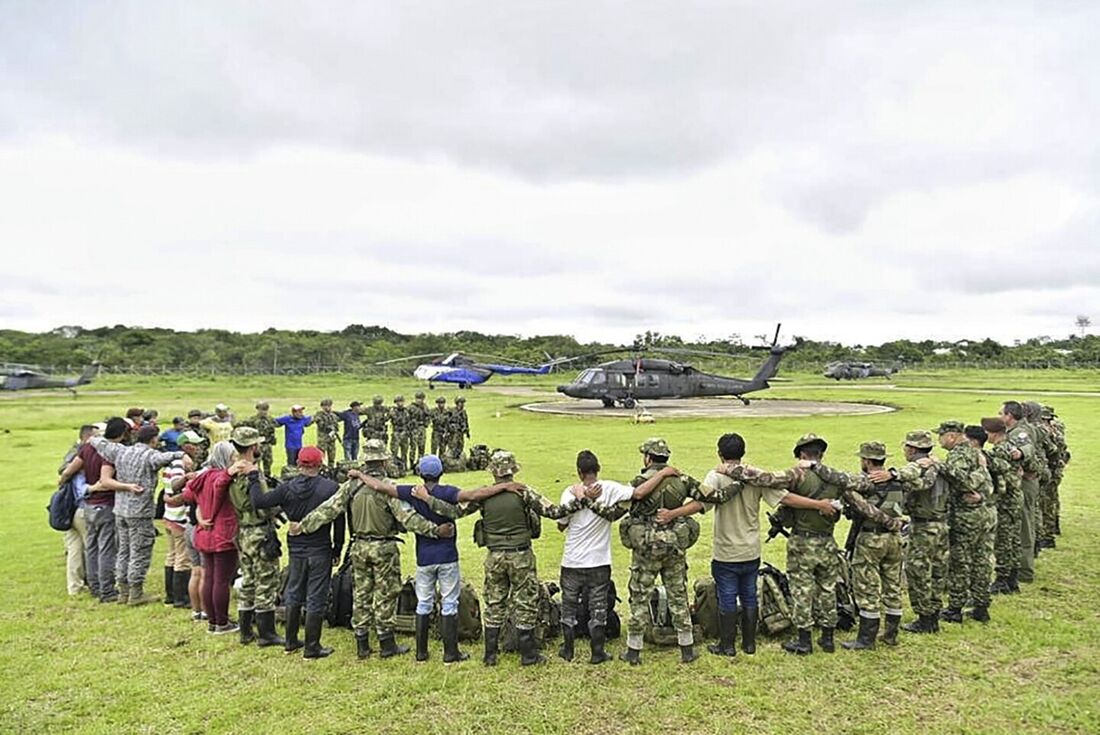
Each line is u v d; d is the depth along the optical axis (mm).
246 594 5789
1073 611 6324
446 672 5188
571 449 17344
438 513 5305
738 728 4328
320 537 5621
